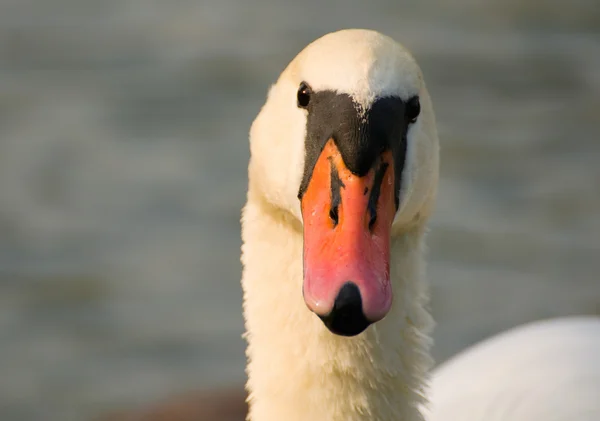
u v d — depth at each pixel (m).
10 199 14.43
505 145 15.55
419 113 4.96
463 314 11.83
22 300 12.48
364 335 5.29
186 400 10.77
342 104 4.76
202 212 14.08
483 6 20.72
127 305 12.36
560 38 19.27
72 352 11.65
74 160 15.36
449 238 13.20
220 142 15.87
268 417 5.42
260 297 5.51
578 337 8.66
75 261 13.12
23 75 17.98
